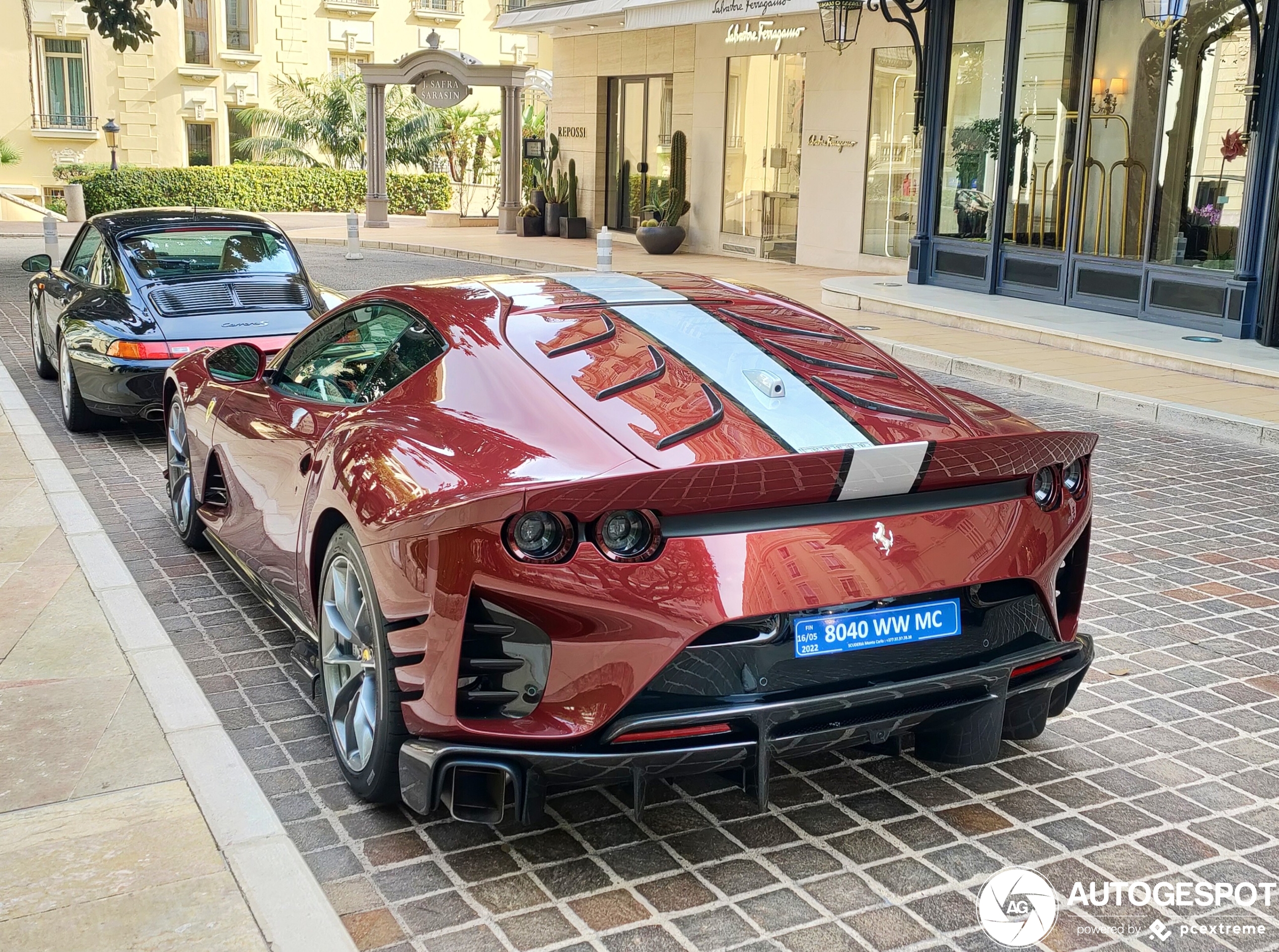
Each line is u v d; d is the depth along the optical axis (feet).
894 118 61.21
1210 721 13.23
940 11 50.14
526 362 11.24
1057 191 45.83
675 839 10.57
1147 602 17.13
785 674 9.66
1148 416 30.19
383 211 96.84
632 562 9.27
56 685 13.37
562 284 13.50
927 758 10.96
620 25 79.61
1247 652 15.29
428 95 92.17
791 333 12.64
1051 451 10.63
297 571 12.85
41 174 126.41
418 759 9.78
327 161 130.11
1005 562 10.41
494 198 133.39
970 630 10.39
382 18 137.90
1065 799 11.42
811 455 9.30
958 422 11.37
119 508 21.07
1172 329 40.16
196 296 25.99
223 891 9.49
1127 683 14.29
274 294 26.78
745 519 9.60
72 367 25.49
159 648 14.46
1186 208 40.24
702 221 76.43
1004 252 48.47
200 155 132.77
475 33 144.25
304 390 14.17
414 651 9.93
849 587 9.66
